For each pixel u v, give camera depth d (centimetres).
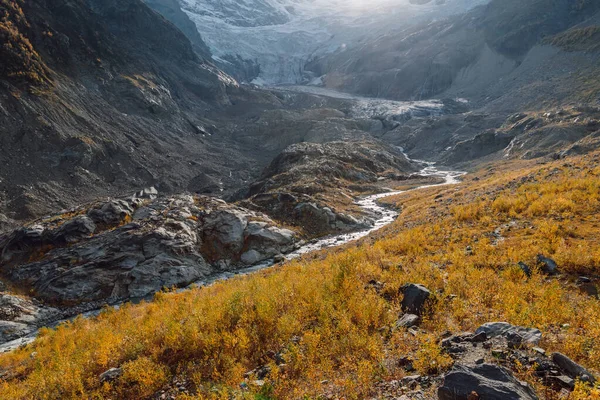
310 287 1308
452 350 736
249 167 17762
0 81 12431
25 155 11350
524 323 845
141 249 4506
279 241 5119
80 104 15250
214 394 718
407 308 1082
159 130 18188
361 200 8725
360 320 1000
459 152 17350
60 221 5266
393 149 18862
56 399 1023
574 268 1287
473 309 993
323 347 873
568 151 9531
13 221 9144
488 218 2275
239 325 1080
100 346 1260
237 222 5194
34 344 2186
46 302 3978
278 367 800
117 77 19212
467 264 1474
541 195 2511
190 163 16212
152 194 6619
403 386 655
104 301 4012
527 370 618
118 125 16012
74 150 12506
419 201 6894
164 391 888
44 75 14512
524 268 1314
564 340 752
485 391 516
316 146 13962
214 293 2033
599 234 1585
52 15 18638
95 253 4503
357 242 3525
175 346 1082
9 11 15388
